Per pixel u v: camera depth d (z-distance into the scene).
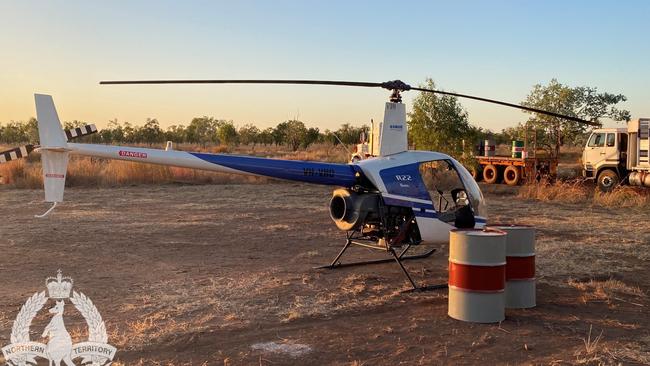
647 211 16.45
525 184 24.30
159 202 17.27
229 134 63.59
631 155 21.19
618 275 8.51
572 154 45.31
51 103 7.08
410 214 7.96
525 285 6.72
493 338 5.59
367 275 8.34
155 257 9.38
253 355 5.06
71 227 12.27
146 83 6.83
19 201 16.78
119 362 4.85
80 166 22.95
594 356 5.08
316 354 5.11
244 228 12.55
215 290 7.27
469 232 6.32
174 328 5.75
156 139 62.44
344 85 7.40
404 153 8.30
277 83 7.12
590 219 14.62
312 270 8.59
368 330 5.82
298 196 19.52
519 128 38.12
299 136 54.09
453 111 24.75
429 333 5.74
